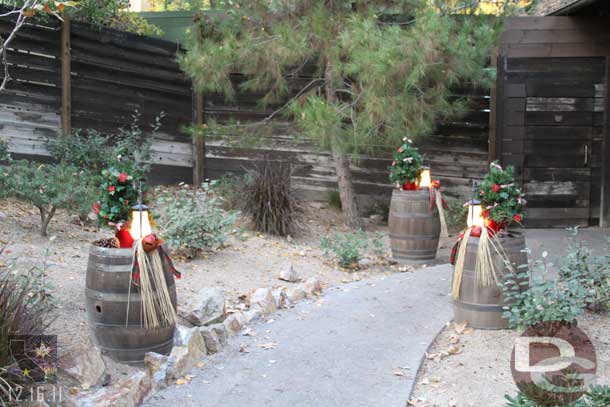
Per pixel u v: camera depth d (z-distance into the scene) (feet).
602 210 32.81
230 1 29.40
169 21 39.32
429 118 27.78
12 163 23.15
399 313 18.61
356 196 35.01
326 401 12.77
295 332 16.93
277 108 35.50
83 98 30.71
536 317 15.72
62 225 24.02
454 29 27.32
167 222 23.21
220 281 20.79
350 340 16.29
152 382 13.05
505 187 16.69
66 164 26.35
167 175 35.27
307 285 20.86
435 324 17.57
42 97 29.04
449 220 31.94
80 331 14.52
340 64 26.55
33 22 28.40
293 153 35.78
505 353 15.14
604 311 18.11
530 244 28.09
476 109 33.32
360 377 13.93
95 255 13.62
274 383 13.61
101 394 11.96
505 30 32.45
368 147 30.58
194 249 23.15
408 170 25.99
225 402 12.68
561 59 32.58
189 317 16.39
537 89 32.73
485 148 33.32
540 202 33.09
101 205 14.35
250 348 15.70
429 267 24.99
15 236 21.18
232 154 36.24
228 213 25.46
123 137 32.24
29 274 16.34
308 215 33.14
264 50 28.30
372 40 24.82
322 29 27.07
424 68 25.35
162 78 34.40
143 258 13.47
